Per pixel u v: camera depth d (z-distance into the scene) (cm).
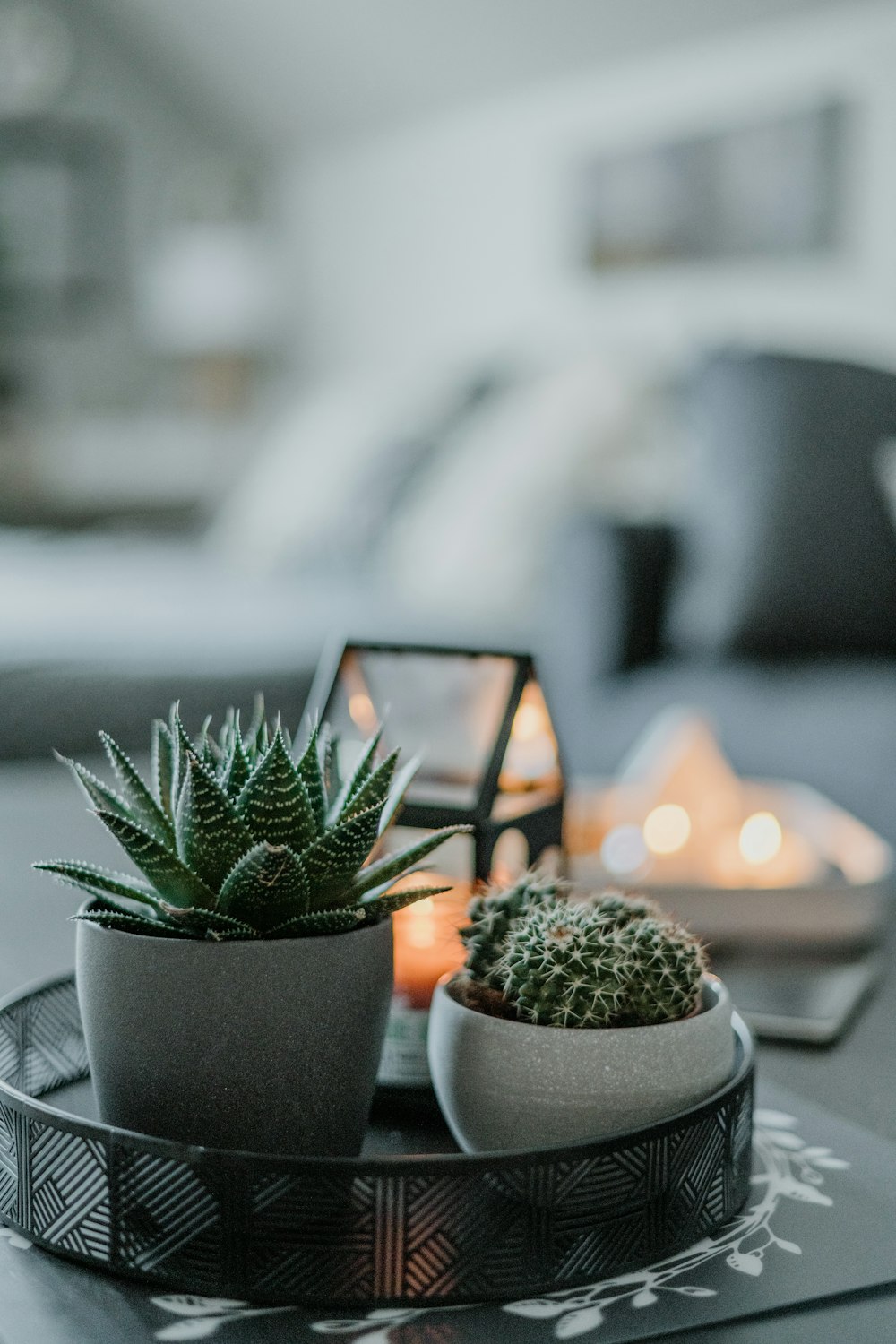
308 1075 62
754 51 372
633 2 383
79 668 199
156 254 577
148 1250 58
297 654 218
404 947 78
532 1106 63
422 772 87
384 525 300
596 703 254
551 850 88
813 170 357
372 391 363
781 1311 57
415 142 498
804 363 251
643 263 408
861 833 127
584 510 278
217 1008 61
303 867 62
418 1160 57
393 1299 56
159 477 514
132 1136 59
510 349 438
